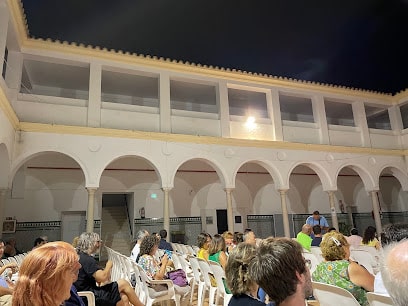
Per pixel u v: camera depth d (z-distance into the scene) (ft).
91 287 15.29
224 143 45.57
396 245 4.78
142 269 18.86
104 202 59.52
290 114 63.57
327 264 12.53
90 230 36.47
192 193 56.13
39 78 47.11
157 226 53.16
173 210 54.39
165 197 40.96
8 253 32.40
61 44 38.96
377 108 62.54
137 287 20.76
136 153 40.34
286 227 46.96
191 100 56.80
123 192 52.34
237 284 8.92
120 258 26.45
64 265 6.31
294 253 7.00
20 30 35.22
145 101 55.42
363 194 68.69
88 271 15.19
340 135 54.80
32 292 5.95
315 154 51.26
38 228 46.98
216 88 48.08
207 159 44.21
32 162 48.24
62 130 37.17
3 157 31.94
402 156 58.59
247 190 59.67
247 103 58.59
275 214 60.23
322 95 54.95
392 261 4.49
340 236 13.01
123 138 40.11
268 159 47.88
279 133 49.70
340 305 9.57
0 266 21.38
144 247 20.85
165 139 42.24
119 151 39.55
